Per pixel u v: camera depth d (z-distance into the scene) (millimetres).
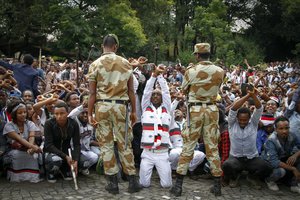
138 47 28594
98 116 5016
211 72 5105
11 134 5613
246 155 5711
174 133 6414
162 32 33281
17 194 5152
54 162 5605
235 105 5574
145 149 5688
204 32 32531
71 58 28453
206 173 6355
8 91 7109
